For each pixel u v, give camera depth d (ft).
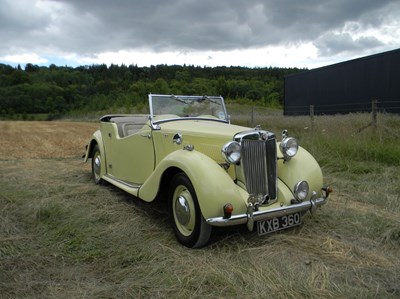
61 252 10.46
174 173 12.12
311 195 11.73
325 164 22.22
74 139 45.93
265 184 11.29
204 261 9.75
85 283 8.72
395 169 20.13
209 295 8.13
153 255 10.18
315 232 11.88
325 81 54.08
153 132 13.97
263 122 46.34
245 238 11.31
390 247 10.80
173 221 11.50
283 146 11.91
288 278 8.74
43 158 28.66
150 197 12.26
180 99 15.65
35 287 8.52
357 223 12.44
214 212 9.98
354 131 28.81
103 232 11.85
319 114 56.13
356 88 47.03
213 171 10.44
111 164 17.58
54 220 13.00
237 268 9.32
